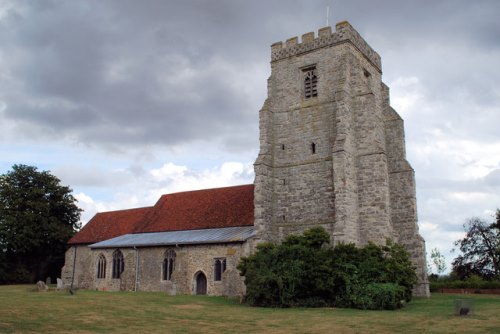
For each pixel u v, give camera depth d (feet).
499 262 244.01
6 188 217.15
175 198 187.73
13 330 64.28
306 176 147.02
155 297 124.77
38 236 216.74
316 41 154.92
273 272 111.96
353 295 107.55
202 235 155.43
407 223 149.79
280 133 155.74
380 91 167.12
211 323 81.66
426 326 77.46
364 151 143.64
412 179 151.84
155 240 161.79
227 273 134.82
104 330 70.38
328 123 146.92
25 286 175.11
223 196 173.58
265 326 78.84
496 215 232.12
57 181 233.14
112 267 169.48
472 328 73.97
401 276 116.06
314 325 79.82
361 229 139.64
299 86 155.84
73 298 110.11
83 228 204.33
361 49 158.40
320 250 117.60
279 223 148.36
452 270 257.34
